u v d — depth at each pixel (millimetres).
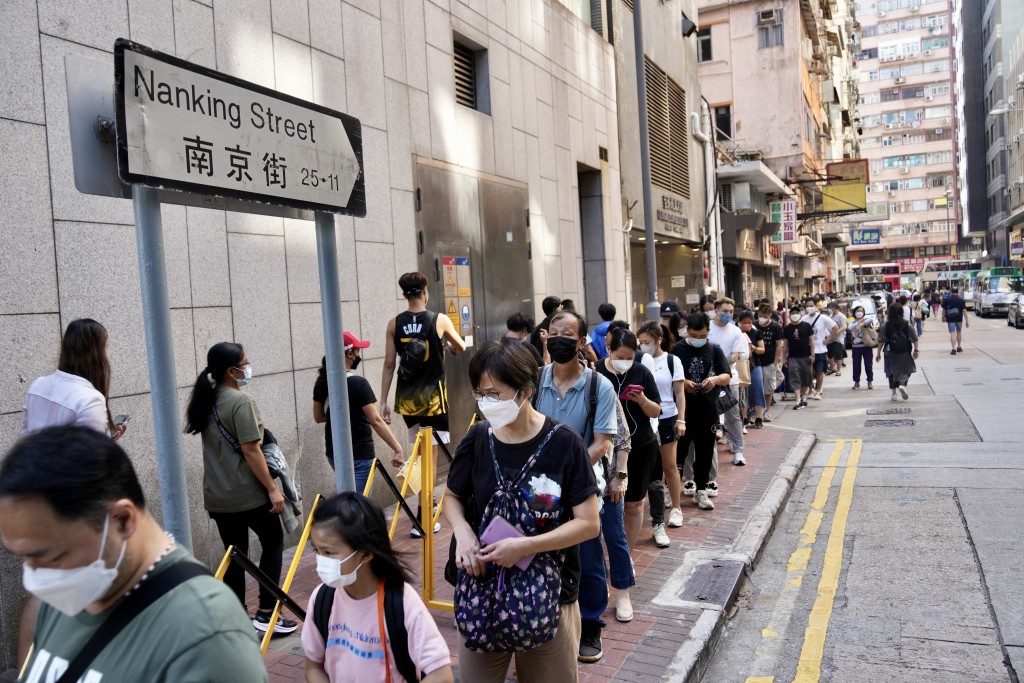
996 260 80938
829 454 10070
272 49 6348
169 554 1559
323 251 3848
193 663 1407
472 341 9258
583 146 13219
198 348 5562
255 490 4488
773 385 13219
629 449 4902
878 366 22188
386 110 7809
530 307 10828
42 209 4465
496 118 10164
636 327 17375
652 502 6383
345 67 7219
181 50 5480
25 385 4320
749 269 30141
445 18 8992
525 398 2869
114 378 4863
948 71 115188
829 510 7527
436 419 6543
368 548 2305
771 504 7418
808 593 5520
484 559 2715
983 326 36969
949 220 105062
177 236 5434
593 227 14086
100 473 1430
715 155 24203
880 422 12109
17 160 4340
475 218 9484
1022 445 9500
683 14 20656
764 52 32344
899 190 117625
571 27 12914
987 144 93688
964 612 4953
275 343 6301
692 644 4473
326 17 7000
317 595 2494
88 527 1406
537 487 2816
